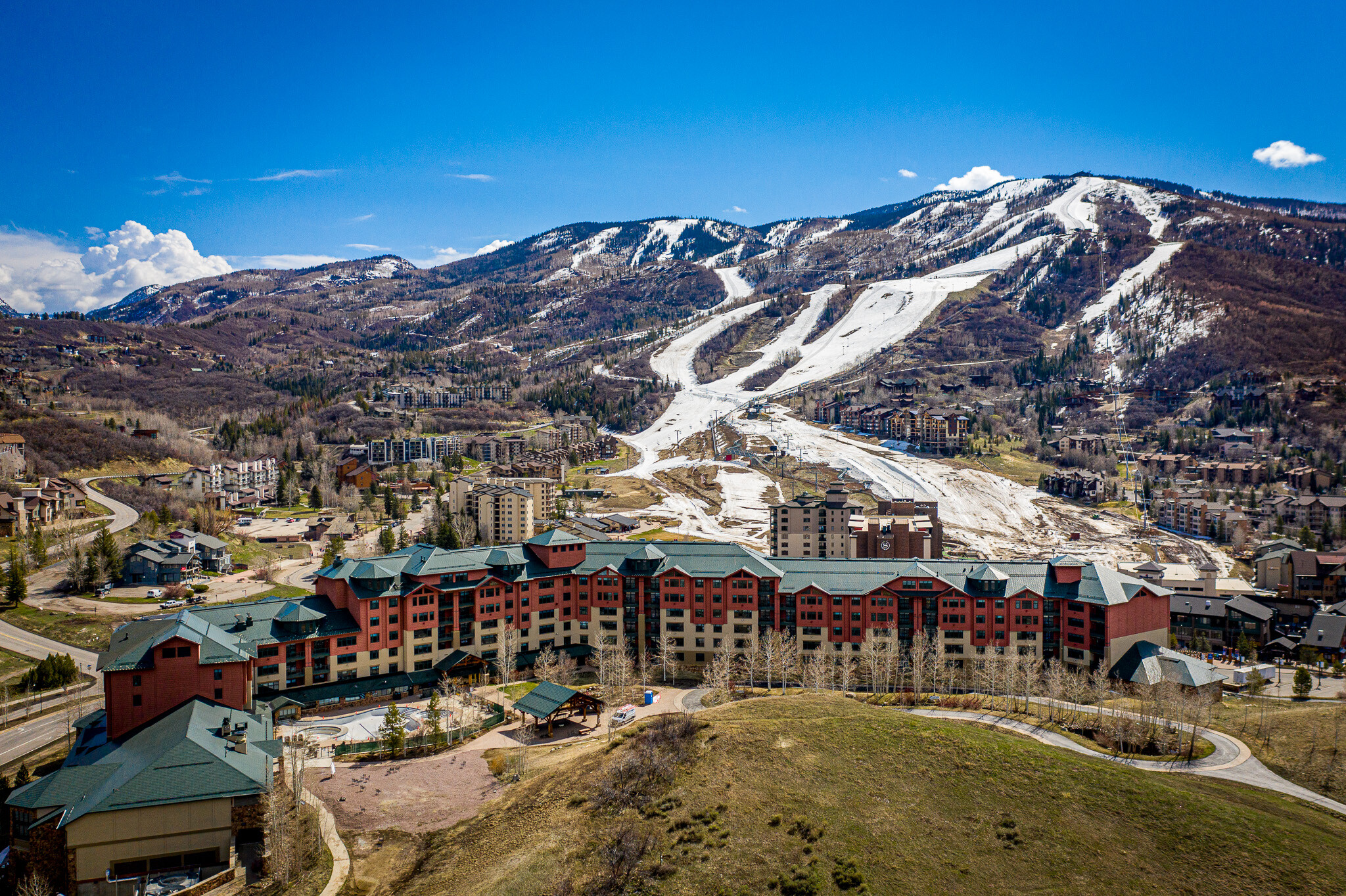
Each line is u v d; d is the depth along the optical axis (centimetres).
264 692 15475
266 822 10288
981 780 10494
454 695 16062
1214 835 9288
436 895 9356
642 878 9025
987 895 8544
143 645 12825
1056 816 9756
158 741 11356
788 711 13038
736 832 9650
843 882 8731
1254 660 19862
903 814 9894
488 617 17888
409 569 17262
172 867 10344
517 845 10094
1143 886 8612
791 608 18188
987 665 16288
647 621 18662
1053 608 17538
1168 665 16412
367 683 16250
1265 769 12050
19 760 13550
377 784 12244
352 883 9769
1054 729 13562
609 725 14350
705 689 16712
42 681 16662
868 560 18925
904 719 12369
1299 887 8488
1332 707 14062
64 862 10138
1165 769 11988
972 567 18462
